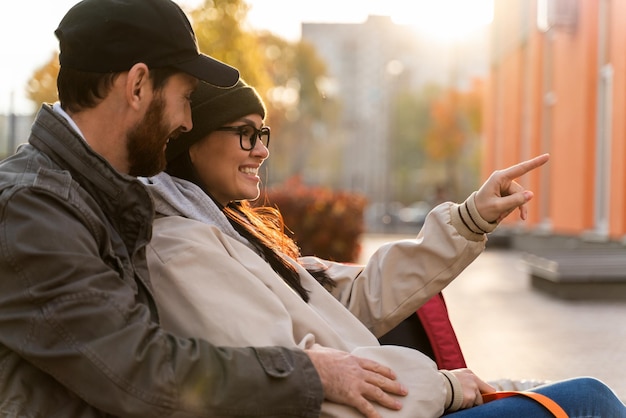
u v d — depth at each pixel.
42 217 1.93
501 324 9.16
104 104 2.10
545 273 12.42
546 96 21.33
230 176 2.71
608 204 15.62
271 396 1.99
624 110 14.52
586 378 2.24
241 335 2.18
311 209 13.65
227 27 19.05
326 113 66.19
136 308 1.96
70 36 2.08
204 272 2.27
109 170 2.06
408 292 2.89
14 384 1.95
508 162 25.81
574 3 17.73
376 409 2.16
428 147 63.16
